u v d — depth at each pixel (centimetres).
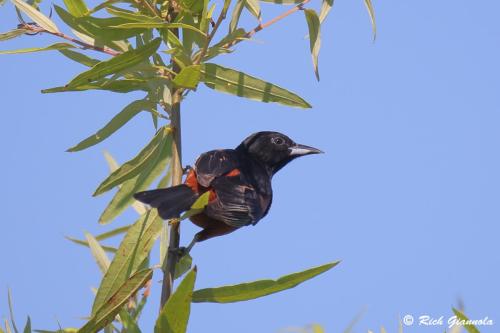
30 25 860
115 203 880
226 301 756
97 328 762
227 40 865
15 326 790
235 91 894
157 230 859
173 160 873
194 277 680
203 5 862
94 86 842
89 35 863
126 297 773
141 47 821
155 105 884
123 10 856
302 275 742
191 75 803
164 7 895
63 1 836
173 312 689
